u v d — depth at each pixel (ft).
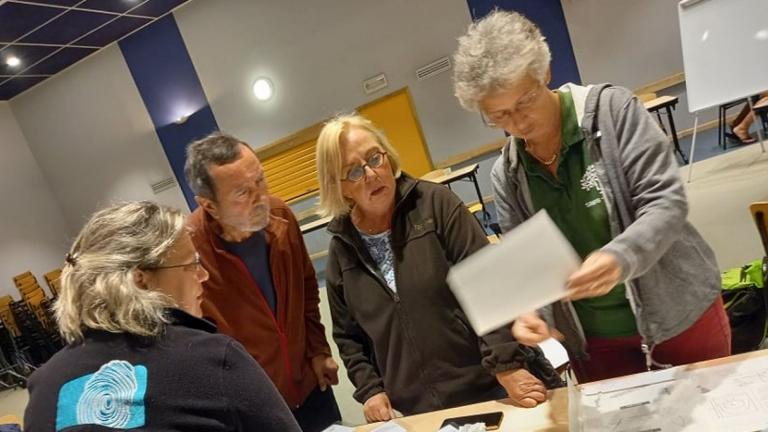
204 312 5.21
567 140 3.57
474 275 2.90
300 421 5.77
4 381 22.86
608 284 2.89
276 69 25.43
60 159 30.78
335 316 5.30
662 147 3.34
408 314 4.62
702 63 11.47
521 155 3.89
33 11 19.97
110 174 30.01
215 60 26.20
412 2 22.88
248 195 4.95
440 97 23.54
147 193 29.45
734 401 2.97
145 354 2.68
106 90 28.48
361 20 23.75
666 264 3.56
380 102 24.38
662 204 3.20
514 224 4.23
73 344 2.83
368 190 4.45
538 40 3.34
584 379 4.38
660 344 3.84
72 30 23.31
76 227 31.78
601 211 3.60
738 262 9.65
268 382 2.88
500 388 4.65
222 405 2.64
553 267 2.81
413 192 4.70
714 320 3.76
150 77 27.48
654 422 3.07
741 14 10.90
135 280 2.86
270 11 24.84
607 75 21.66
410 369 4.71
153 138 28.48
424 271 4.50
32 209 30.63
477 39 3.29
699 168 15.80
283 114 25.84
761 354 3.34
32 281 27.58
